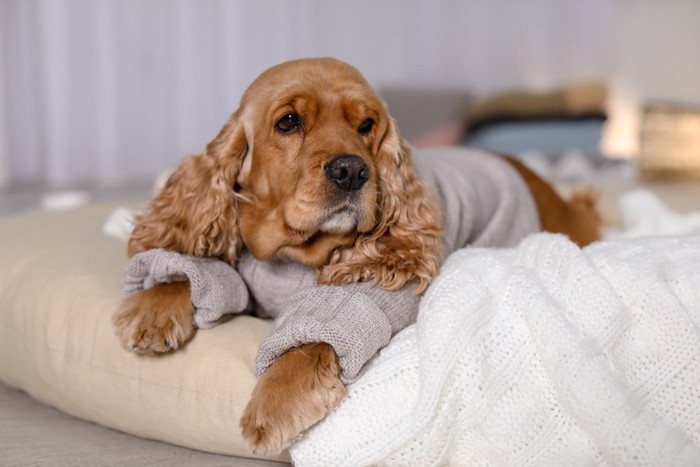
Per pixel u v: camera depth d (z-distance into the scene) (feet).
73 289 3.13
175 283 2.88
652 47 9.06
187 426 2.76
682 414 2.52
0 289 3.39
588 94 8.25
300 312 2.67
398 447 2.47
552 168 7.67
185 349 2.81
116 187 10.19
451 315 2.57
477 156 3.91
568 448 2.46
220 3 10.72
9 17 10.15
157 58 10.73
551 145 8.15
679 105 7.72
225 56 10.82
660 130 7.32
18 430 2.99
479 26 9.87
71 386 3.00
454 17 9.97
